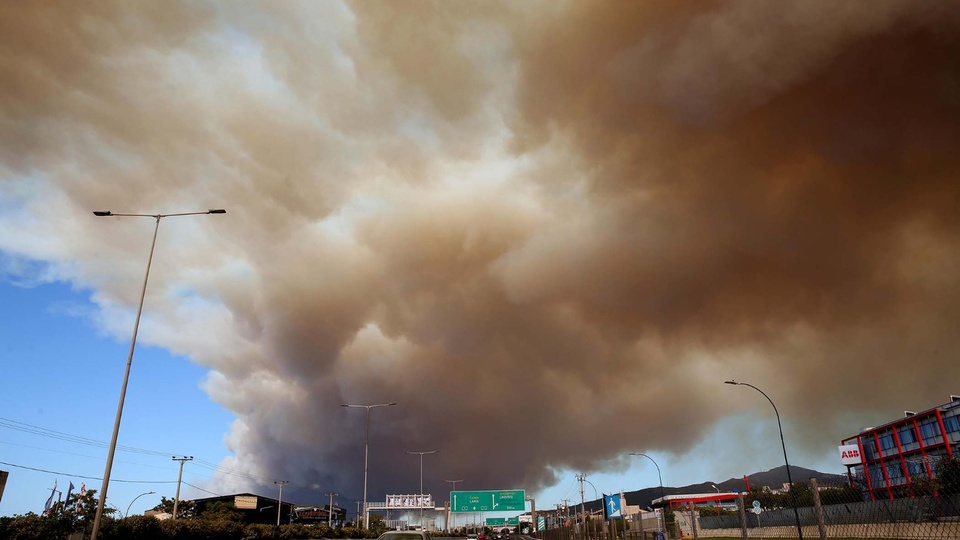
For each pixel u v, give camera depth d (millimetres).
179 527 64812
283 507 142750
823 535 15242
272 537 89438
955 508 17266
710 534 63438
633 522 50438
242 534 79750
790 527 46250
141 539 58969
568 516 82625
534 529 144875
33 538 46656
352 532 107500
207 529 70688
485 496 116062
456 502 116312
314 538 100500
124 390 36031
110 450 34219
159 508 114375
